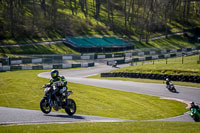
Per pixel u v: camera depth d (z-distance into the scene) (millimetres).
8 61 132500
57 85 26672
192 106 37312
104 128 20438
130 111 43469
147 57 170875
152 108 47469
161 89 68062
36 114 28000
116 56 174750
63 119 25984
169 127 21750
